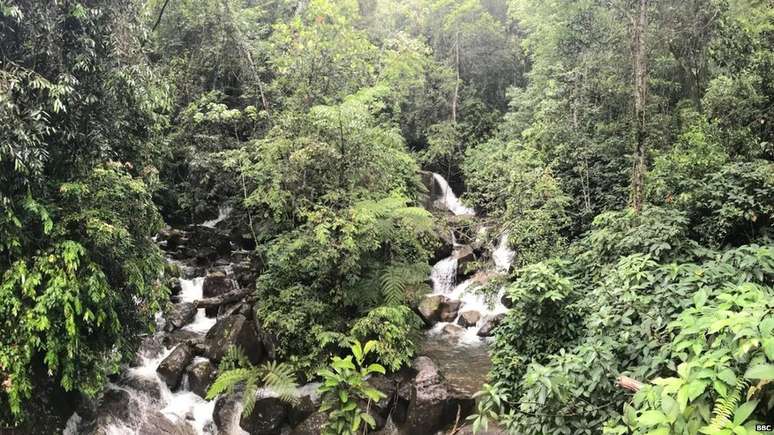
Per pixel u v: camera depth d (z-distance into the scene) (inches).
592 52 419.2
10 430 211.0
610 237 282.8
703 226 267.9
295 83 442.6
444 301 419.8
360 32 511.5
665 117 388.2
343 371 148.6
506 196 406.0
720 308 115.0
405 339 320.5
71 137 224.7
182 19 491.5
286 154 359.3
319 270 340.8
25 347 197.5
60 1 205.9
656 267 225.0
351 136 349.7
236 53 492.7
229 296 381.7
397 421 278.8
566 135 418.3
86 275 219.9
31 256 213.5
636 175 303.7
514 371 253.3
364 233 330.6
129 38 238.7
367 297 342.0
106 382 266.5
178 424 272.8
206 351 319.6
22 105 199.9
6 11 184.9
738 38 344.8
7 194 199.2
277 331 322.7
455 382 302.2
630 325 184.1
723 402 89.9
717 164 290.7
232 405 282.4
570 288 258.1
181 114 456.8
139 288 245.6
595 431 148.6
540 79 547.8
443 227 491.5
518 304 271.9
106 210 231.1
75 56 216.5
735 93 322.3
